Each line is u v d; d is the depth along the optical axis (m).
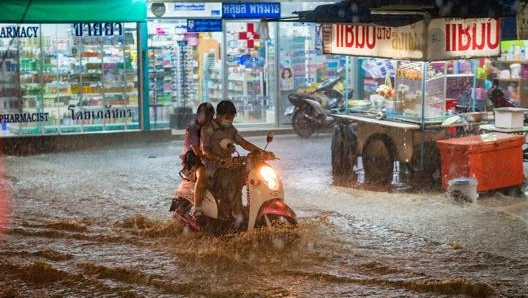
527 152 16.44
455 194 13.48
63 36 20.78
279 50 23.06
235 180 10.45
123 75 21.47
